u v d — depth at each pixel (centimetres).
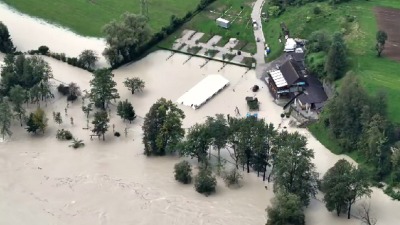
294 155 19238
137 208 19588
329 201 18962
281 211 18200
